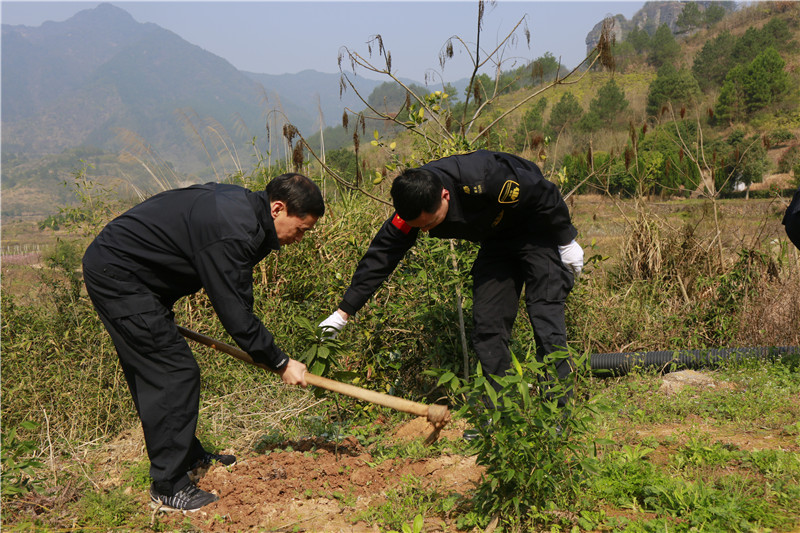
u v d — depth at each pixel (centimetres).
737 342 527
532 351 434
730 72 6209
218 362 466
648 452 317
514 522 251
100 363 435
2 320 464
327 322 342
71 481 324
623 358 486
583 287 534
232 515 283
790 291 532
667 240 646
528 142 552
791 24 9069
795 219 435
